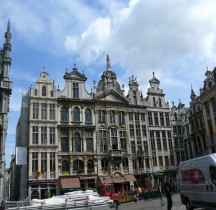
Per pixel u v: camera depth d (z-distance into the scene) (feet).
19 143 168.66
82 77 163.32
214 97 162.50
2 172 122.62
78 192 71.82
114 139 159.94
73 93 158.81
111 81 171.53
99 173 149.07
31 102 145.89
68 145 146.92
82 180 144.05
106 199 59.82
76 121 153.07
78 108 156.76
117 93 168.45
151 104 180.34
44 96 149.59
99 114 161.07
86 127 153.28
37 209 53.21
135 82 178.91
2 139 127.34
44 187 135.44
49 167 139.03
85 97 160.56
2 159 124.36
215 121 161.38
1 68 140.77
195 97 197.77
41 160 138.72
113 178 150.10
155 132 175.63
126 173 156.35
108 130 159.33
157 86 187.32
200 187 57.88
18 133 182.09
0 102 133.59
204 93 170.71
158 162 169.68
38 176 133.90
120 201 117.08
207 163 55.42
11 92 136.36
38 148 139.54
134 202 115.55
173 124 193.26
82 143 150.30
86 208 55.88
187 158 202.18
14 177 186.80
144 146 168.14
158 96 184.96
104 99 164.55
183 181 66.28
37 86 149.89
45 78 153.28
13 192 196.24
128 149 161.48
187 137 203.62
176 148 185.98
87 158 149.18
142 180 160.56
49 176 137.80
